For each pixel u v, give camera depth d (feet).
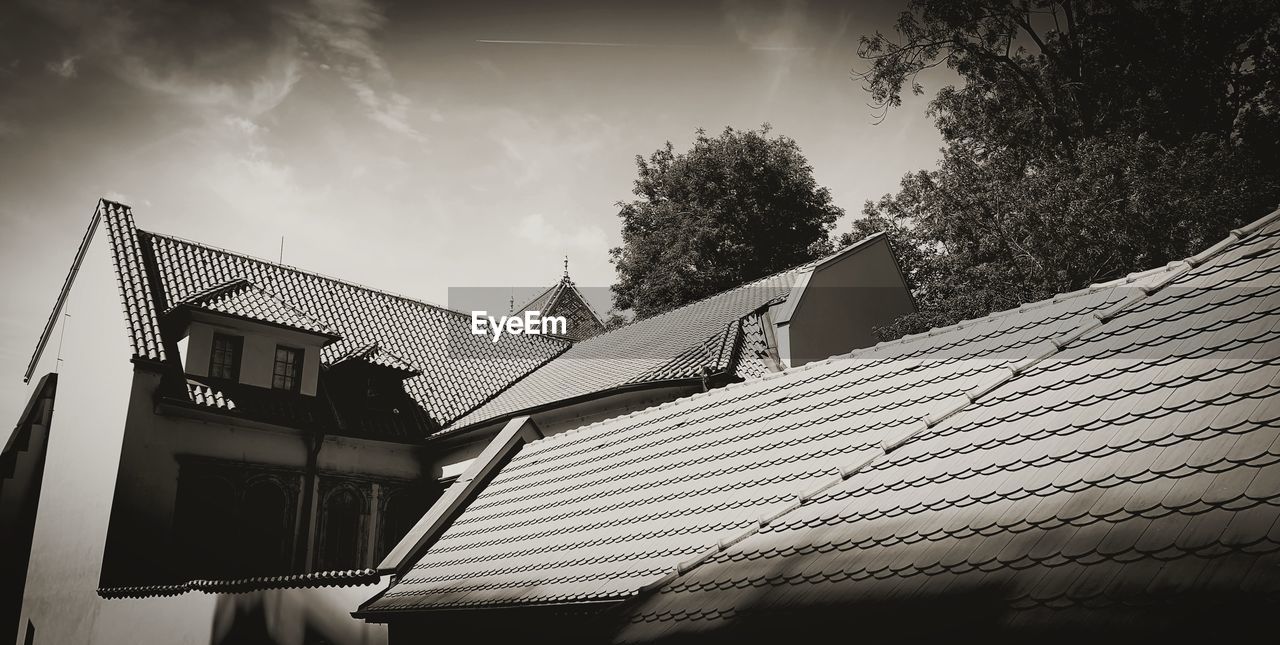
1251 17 99.71
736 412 38.27
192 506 76.84
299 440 84.84
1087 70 105.91
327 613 48.32
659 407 43.60
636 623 26.99
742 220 135.54
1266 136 98.37
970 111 114.11
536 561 36.04
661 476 36.65
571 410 79.87
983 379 29.19
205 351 80.89
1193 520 18.39
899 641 19.93
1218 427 20.63
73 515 78.59
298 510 83.15
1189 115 101.76
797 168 135.85
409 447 92.32
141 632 62.34
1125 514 19.65
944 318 92.32
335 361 93.04
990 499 22.89
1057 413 24.76
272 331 85.35
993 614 18.98
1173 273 27.68
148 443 74.79
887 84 111.24
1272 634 15.05
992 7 106.83
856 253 90.68
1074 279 88.12
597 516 36.70
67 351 91.25
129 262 84.53
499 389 99.50
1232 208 81.10
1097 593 17.94
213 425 79.46
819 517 26.84
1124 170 87.56
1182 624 16.17
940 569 21.42
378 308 106.22
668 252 138.21
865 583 22.50
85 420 81.82
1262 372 21.45
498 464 49.49
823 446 31.63
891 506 25.17
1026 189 95.61
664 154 140.77
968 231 101.71
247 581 54.19
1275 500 17.72
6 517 89.56
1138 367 24.49
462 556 41.55
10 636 85.40
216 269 94.68
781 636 22.50
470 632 36.88
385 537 88.84
